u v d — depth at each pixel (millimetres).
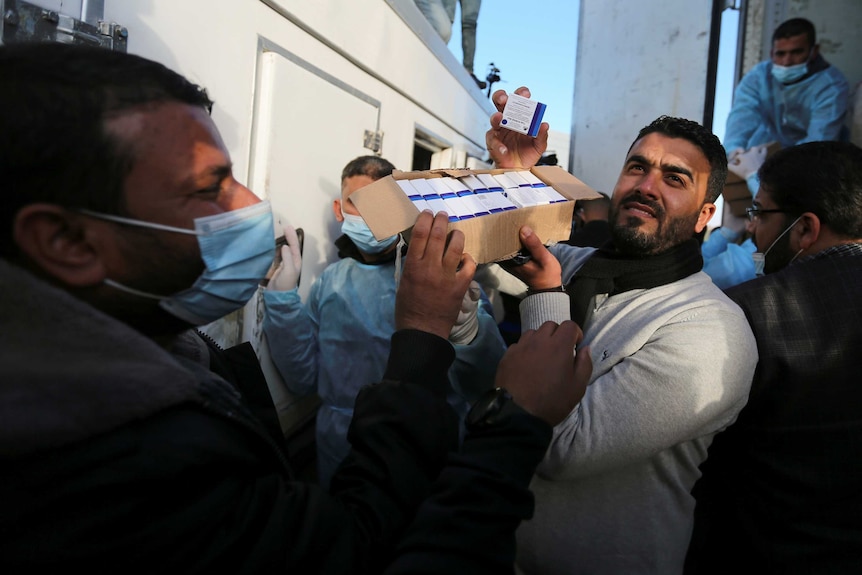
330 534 531
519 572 1146
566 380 693
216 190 589
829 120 3357
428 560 508
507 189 1019
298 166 1825
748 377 981
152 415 496
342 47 2014
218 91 1427
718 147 1156
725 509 1158
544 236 1019
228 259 596
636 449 922
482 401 665
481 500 548
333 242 2152
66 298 459
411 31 2689
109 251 514
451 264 735
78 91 469
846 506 1026
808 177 1314
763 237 1450
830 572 1013
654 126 1184
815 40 3400
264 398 873
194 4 1312
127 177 500
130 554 444
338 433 1752
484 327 1444
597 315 1151
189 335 781
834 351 1057
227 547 479
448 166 3703
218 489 502
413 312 738
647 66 4395
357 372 1744
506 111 1183
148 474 456
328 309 1823
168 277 562
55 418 439
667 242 1122
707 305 1019
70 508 438
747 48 4062
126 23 1116
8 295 439
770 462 1087
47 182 460
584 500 1041
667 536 1019
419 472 627
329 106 1977
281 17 1666
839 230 1273
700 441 1032
